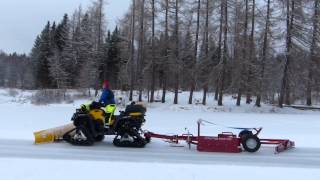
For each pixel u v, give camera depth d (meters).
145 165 10.40
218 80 42.56
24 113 28.62
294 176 9.60
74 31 73.25
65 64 68.06
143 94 50.38
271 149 13.46
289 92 44.91
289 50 41.97
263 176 9.53
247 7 42.41
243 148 13.52
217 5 42.12
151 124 21.92
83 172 9.52
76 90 60.38
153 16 44.72
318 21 42.75
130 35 48.53
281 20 42.00
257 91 41.66
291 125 23.28
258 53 42.28
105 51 67.19
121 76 49.12
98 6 56.91
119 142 13.26
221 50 42.28
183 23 43.84
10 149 12.26
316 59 43.22
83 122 13.41
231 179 9.20
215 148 12.80
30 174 9.25
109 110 13.49
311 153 12.78
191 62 44.31
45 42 76.88
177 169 10.02
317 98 48.47
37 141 13.27
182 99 47.94
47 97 48.47
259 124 23.84
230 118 29.03
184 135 13.87
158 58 44.88
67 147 12.85
